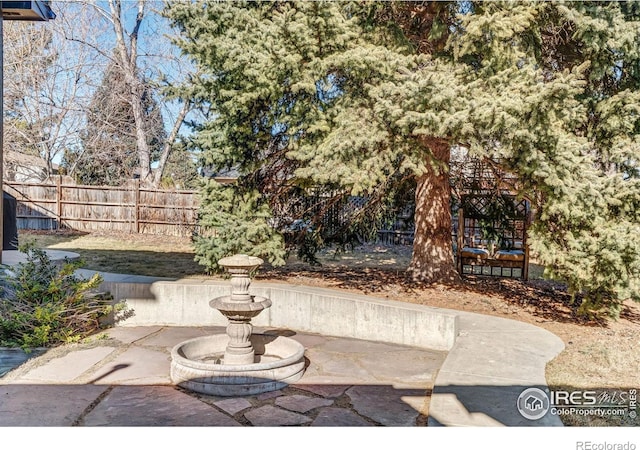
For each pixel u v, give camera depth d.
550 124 4.69
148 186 17.89
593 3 5.49
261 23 5.65
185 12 6.02
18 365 4.34
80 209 15.07
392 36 6.42
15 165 19.84
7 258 6.96
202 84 6.38
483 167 7.69
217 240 7.14
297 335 5.59
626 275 4.84
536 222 5.55
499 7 5.40
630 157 5.58
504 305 6.54
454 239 11.16
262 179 7.77
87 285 5.39
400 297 6.71
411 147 5.36
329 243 8.77
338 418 3.24
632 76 5.89
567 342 4.87
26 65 18.50
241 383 3.68
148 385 3.87
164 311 6.00
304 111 5.95
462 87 4.88
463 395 3.18
